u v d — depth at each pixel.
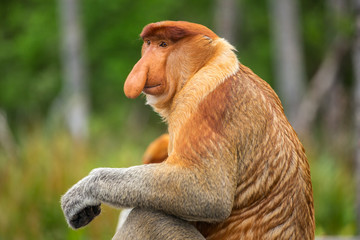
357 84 15.11
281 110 6.44
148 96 6.64
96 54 43.09
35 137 16.62
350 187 17.86
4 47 47.12
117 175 6.07
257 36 45.53
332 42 31.62
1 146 16.72
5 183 14.78
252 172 6.01
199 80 6.12
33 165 15.06
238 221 6.07
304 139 19.38
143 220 6.09
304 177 6.33
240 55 44.12
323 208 16.56
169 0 43.47
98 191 6.08
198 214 5.73
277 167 6.08
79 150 16.33
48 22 43.50
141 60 6.45
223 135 5.87
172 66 6.37
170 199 5.75
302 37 42.88
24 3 47.50
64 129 18.11
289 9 34.69
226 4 37.56
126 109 44.44
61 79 44.00
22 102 46.00
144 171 5.94
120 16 42.62
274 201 6.06
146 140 27.45
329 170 17.59
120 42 42.81
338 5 30.66
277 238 6.04
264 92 6.30
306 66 47.59
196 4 46.25
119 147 20.77
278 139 6.13
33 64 46.19
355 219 15.74
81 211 6.39
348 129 34.72
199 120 5.91
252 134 5.99
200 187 5.70
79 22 36.31
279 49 35.25
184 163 5.79
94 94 44.97
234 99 6.01
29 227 13.80
